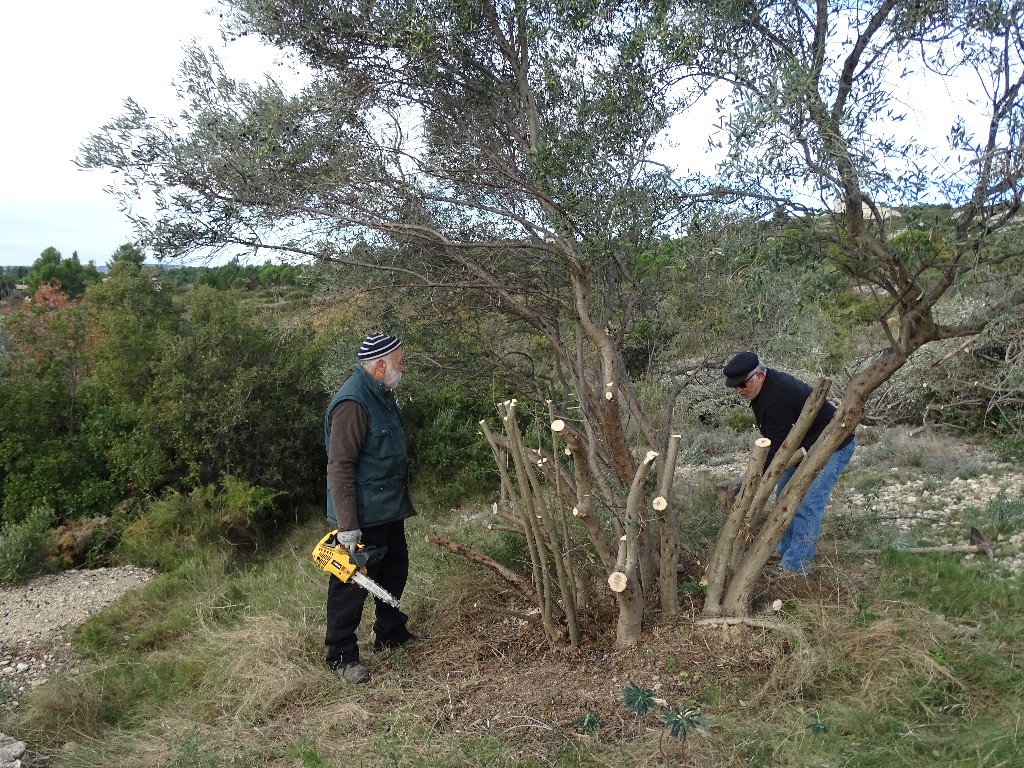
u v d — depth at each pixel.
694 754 2.72
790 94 2.41
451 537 5.49
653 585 3.84
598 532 3.49
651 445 4.16
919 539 4.73
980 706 2.86
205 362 7.93
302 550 7.03
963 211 2.50
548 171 3.54
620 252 3.91
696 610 3.59
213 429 7.77
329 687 3.74
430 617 4.43
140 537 7.17
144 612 5.53
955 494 5.72
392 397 4.00
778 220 2.79
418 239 4.11
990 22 2.38
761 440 3.28
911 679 2.97
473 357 5.24
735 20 2.87
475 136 4.23
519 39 3.91
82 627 5.37
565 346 4.54
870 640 3.19
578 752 2.85
